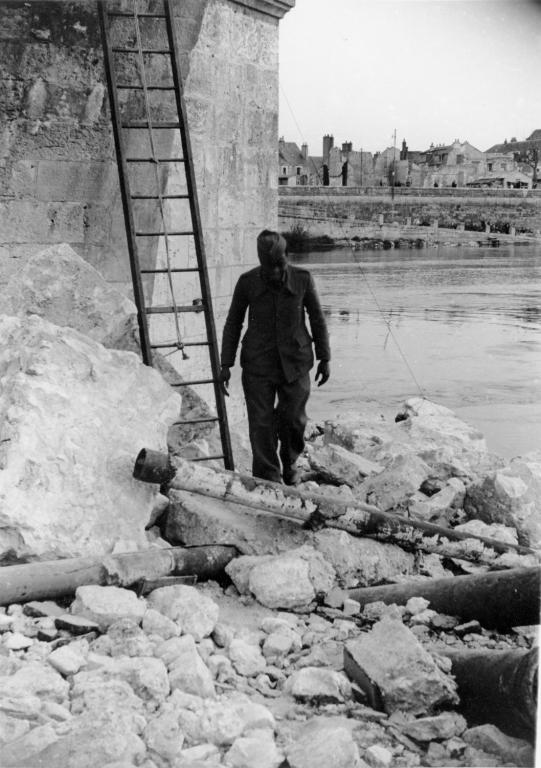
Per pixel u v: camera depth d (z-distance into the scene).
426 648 4.49
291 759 3.63
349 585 5.46
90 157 7.82
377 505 6.57
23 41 7.45
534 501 6.98
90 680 4.00
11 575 4.64
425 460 7.81
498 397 12.75
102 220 7.94
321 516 5.64
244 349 6.76
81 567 4.83
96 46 7.70
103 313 6.79
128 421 5.64
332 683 4.20
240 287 6.75
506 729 4.07
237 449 8.39
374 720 4.06
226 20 8.59
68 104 7.68
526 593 4.88
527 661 3.91
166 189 8.14
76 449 5.25
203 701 3.99
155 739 3.63
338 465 7.54
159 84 8.05
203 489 5.51
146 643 4.35
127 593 4.70
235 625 4.89
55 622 4.49
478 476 7.98
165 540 5.67
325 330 6.85
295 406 6.81
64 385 5.48
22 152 7.57
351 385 13.23
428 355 14.11
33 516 4.92
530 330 15.02
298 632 4.89
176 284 8.40
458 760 3.84
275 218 9.75
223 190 8.87
